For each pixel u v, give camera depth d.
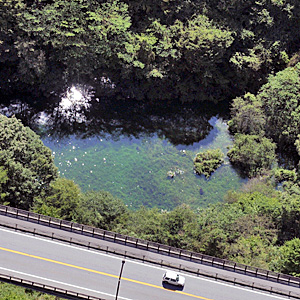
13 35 131.88
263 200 108.06
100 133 132.50
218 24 140.50
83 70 135.38
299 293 86.56
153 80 138.88
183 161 127.31
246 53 141.50
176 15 141.38
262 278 88.00
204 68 138.50
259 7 142.50
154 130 134.62
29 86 137.88
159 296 83.69
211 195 120.25
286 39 143.00
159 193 120.19
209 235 95.38
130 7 139.25
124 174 123.25
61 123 133.38
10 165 98.00
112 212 98.75
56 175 104.00
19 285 82.31
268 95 129.50
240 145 125.88
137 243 89.38
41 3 135.38
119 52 134.62
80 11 133.38
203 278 86.62
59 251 87.38
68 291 80.88
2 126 102.69
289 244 94.25
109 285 84.06
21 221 90.81
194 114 139.25
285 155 127.81
